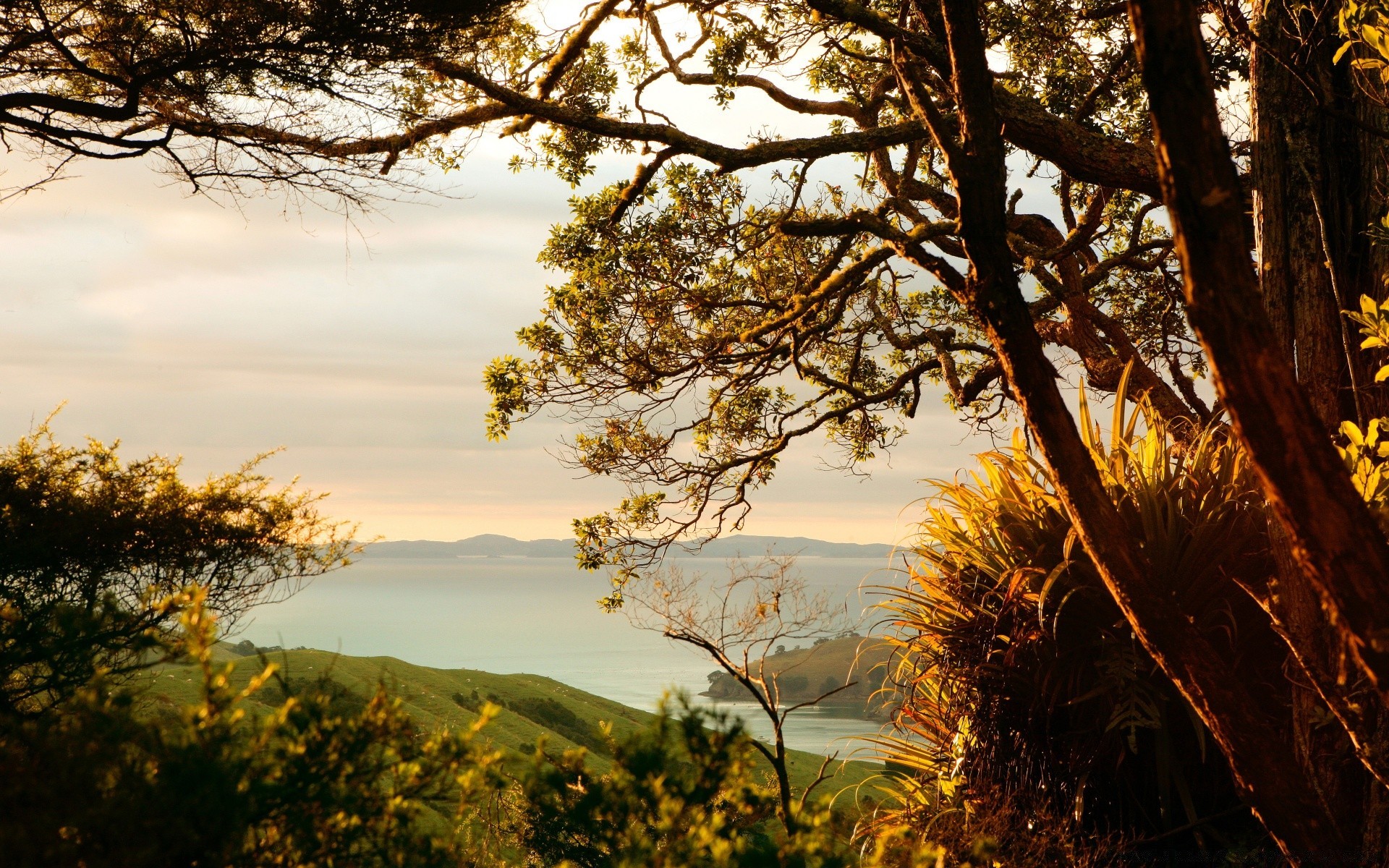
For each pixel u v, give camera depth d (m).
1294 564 3.04
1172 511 3.36
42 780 1.35
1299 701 2.99
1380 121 3.79
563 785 1.59
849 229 3.34
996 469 3.74
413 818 1.52
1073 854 3.03
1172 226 1.67
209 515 4.73
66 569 4.34
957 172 2.54
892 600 3.77
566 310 9.48
